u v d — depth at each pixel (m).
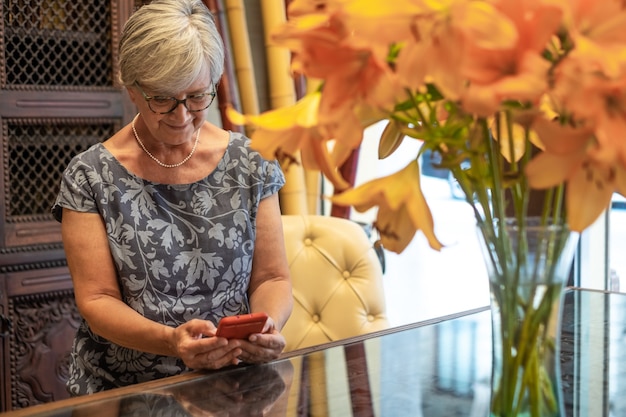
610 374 1.45
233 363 1.52
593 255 3.19
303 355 1.58
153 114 1.82
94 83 2.81
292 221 2.20
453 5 0.86
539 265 1.07
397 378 1.44
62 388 2.77
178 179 1.94
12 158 2.68
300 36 0.92
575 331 1.71
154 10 1.79
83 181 1.89
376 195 1.01
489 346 1.63
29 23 2.65
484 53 0.89
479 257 4.00
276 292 1.95
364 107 1.03
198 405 1.31
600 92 0.86
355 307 2.15
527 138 1.04
